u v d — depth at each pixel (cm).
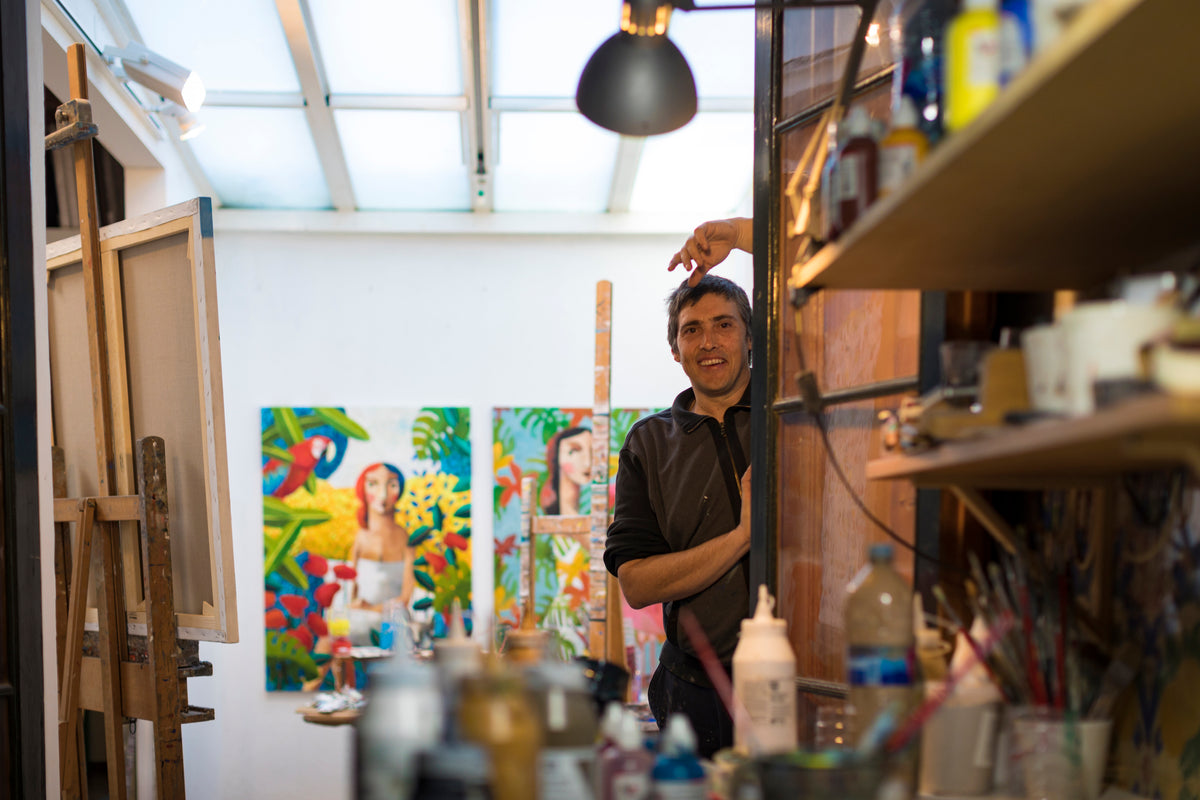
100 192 503
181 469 299
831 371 197
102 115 417
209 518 290
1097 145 92
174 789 276
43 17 343
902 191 106
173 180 493
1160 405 69
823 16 198
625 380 562
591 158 511
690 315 266
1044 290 148
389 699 114
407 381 557
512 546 547
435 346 559
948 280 142
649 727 245
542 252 566
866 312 187
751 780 132
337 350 556
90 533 301
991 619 138
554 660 142
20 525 229
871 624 131
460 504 547
